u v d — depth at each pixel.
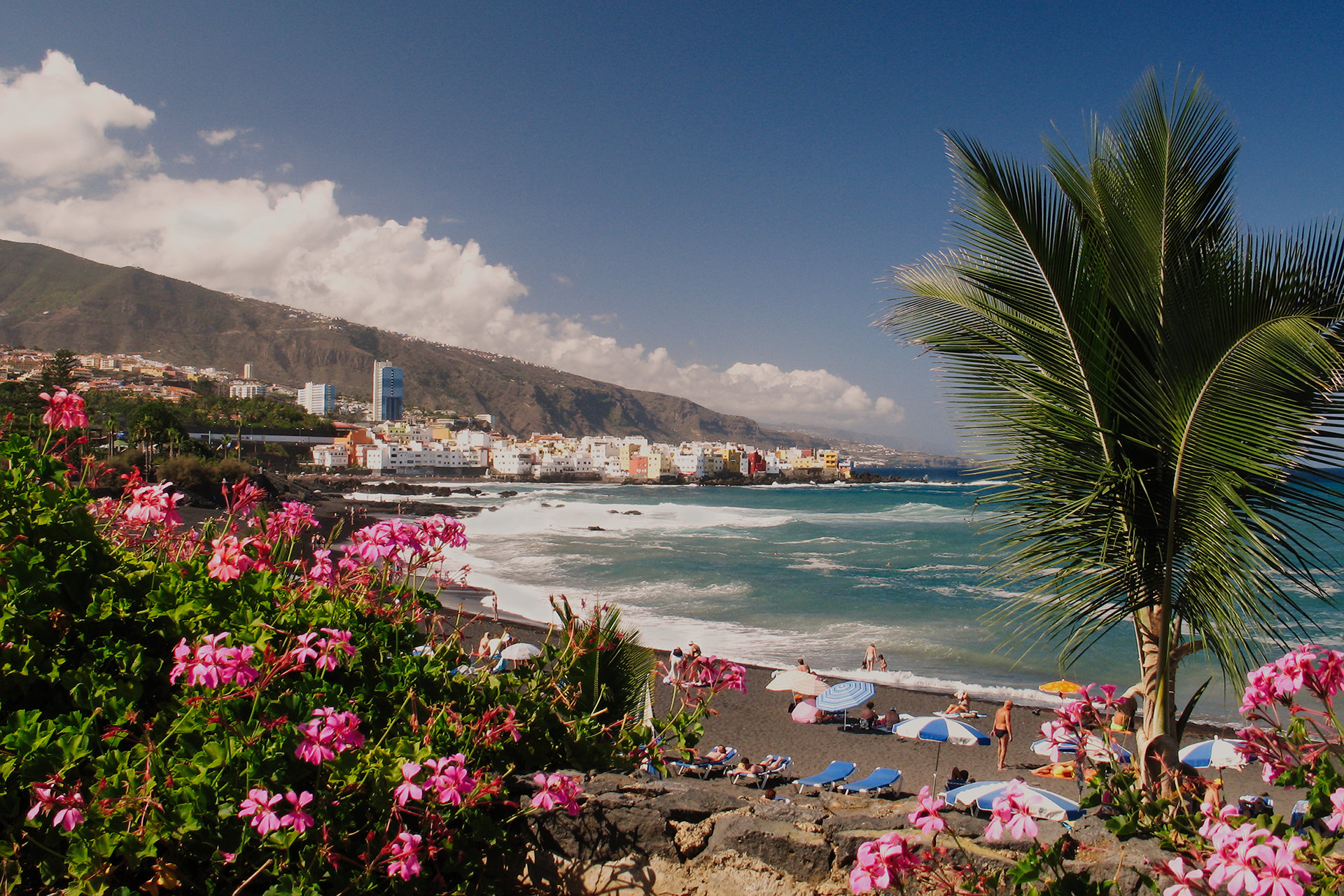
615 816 2.65
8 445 2.97
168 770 2.36
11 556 2.65
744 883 2.47
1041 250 4.12
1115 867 2.20
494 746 2.84
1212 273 3.83
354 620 3.29
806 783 10.26
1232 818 2.10
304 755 2.27
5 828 2.30
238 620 2.97
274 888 2.13
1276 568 3.54
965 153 4.10
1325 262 3.54
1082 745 3.37
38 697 2.71
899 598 31.09
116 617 2.93
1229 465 3.61
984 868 2.28
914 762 13.16
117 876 2.28
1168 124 3.97
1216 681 17.02
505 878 2.70
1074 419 4.05
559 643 3.79
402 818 2.45
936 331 4.70
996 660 21.00
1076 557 4.18
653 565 40.97
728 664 3.60
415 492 124.62
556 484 178.38
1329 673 2.46
